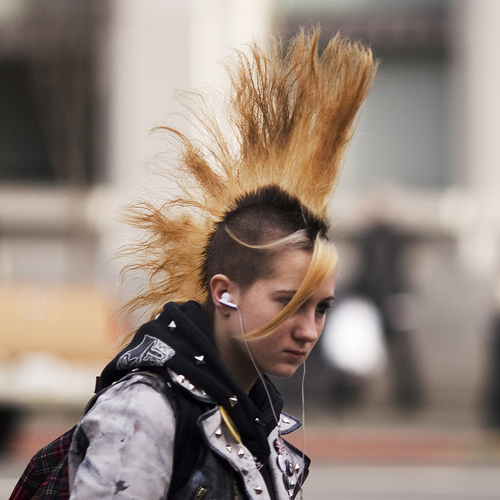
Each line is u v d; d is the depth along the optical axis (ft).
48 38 128.36
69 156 130.00
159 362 21.04
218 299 22.03
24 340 84.69
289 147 24.07
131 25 130.11
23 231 132.36
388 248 111.75
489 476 83.76
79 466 20.25
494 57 129.59
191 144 24.71
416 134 132.98
